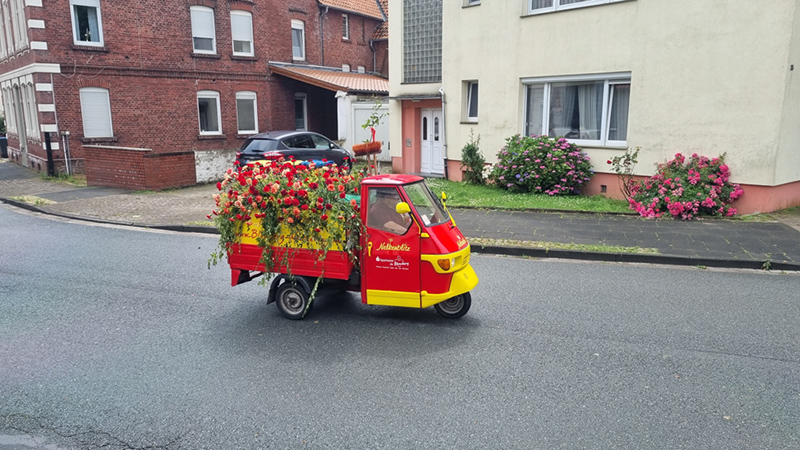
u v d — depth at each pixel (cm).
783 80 1016
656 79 1173
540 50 1370
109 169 1698
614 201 1245
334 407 442
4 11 2158
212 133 2253
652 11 1159
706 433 398
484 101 1520
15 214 1346
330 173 629
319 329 607
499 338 571
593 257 879
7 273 836
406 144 1834
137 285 774
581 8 1277
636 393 454
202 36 2188
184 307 684
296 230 599
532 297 696
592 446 384
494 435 399
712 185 1102
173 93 2117
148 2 2016
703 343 548
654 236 960
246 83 2330
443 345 557
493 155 1523
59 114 1869
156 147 2098
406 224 588
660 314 628
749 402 438
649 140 1204
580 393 456
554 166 1302
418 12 1700
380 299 611
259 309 677
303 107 2605
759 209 1085
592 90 1312
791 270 793
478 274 805
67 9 1847
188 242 1039
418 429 409
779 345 540
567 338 567
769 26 1015
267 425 418
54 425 424
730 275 777
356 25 2881
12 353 552
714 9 1073
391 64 1795
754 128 1061
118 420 429
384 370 504
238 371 507
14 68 2133
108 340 583
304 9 2552
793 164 1105
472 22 1509
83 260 909
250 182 606
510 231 1027
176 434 409
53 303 701
